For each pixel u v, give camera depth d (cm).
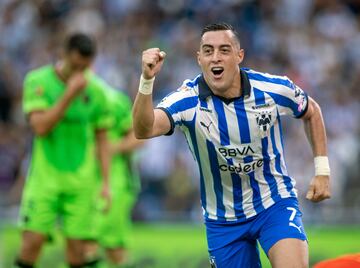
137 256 3441
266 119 1962
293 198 2028
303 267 1892
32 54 5091
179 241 3425
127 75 4772
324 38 5103
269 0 5247
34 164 2766
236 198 2017
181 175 4000
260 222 2006
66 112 2733
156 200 4009
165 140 4162
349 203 3828
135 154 3356
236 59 1934
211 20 5175
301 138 4150
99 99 2808
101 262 2994
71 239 2773
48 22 5312
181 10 5228
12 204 3634
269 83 1970
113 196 3169
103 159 2862
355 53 5047
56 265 3281
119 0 5281
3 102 4794
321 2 5294
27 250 2727
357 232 3538
